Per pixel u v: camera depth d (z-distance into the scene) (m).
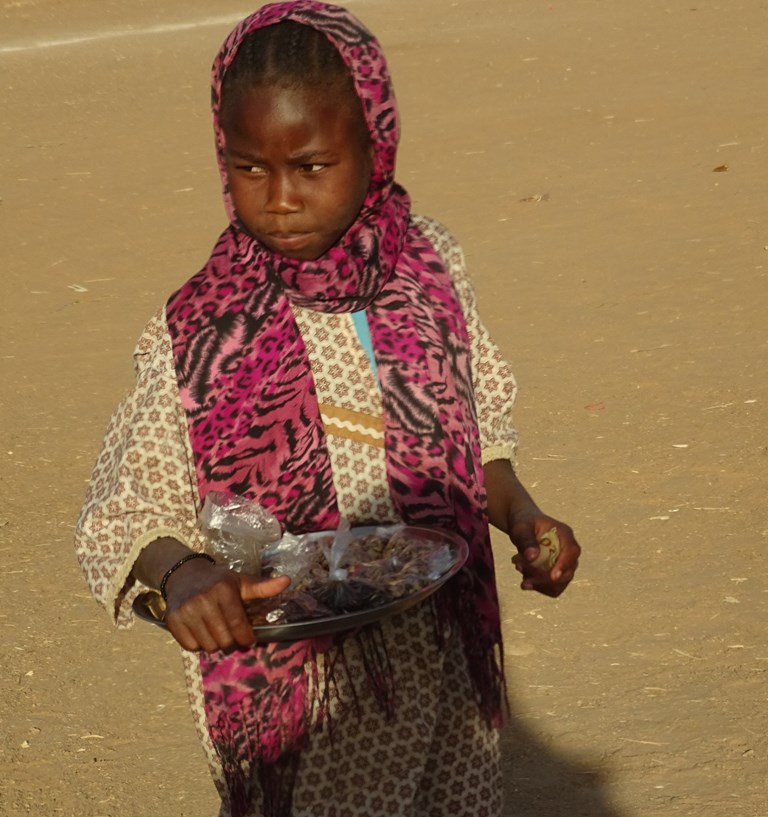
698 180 14.61
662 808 4.88
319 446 3.26
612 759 5.20
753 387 8.81
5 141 19.83
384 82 3.14
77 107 22.11
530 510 3.46
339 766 3.27
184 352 3.21
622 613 6.24
